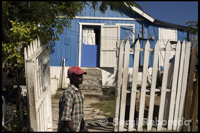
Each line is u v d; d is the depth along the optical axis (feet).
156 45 12.00
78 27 31.24
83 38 32.48
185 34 33.30
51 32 11.30
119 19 32.01
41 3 9.67
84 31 32.42
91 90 27.04
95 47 32.45
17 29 10.07
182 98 12.62
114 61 31.35
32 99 7.66
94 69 31.50
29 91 7.63
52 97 24.76
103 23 31.78
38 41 10.11
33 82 7.68
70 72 7.63
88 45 32.19
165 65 12.25
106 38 31.53
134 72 11.81
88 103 21.93
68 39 30.86
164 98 12.44
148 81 31.17
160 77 30.78
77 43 31.22
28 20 10.72
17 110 12.09
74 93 7.34
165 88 12.39
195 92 12.85
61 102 7.52
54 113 17.42
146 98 15.23
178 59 12.40
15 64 11.20
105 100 23.62
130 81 31.37
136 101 14.83
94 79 29.25
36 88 9.02
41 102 9.08
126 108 14.76
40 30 10.69
